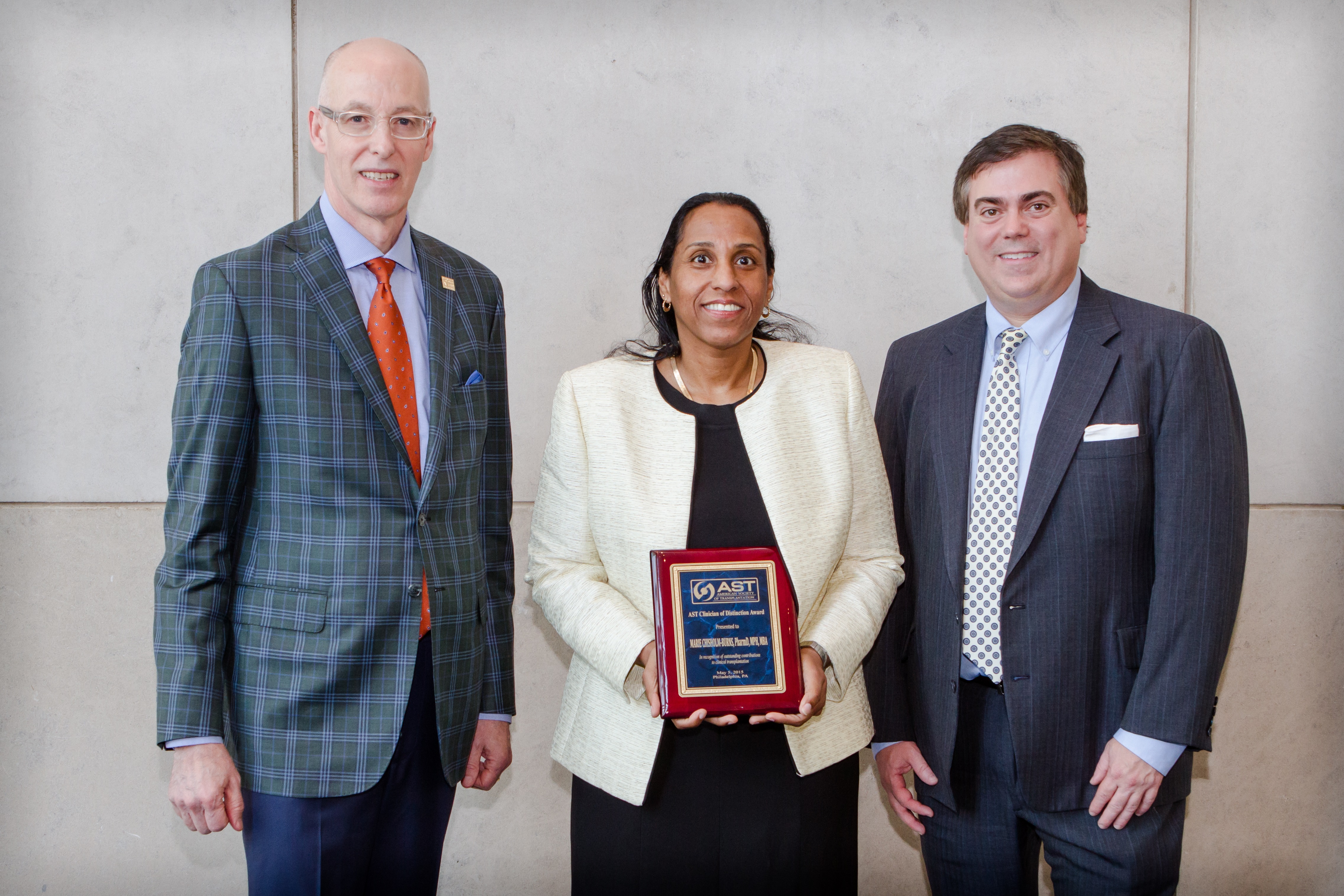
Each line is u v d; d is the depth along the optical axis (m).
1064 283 1.54
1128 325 1.51
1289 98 2.36
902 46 2.30
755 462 1.48
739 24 2.27
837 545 1.48
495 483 1.65
